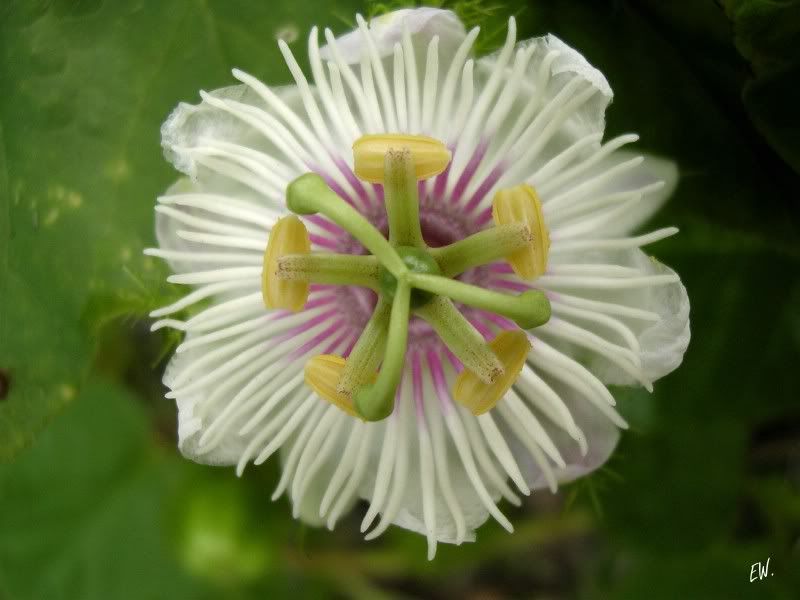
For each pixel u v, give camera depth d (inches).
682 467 4.8
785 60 4.0
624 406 4.4
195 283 3.2
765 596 5.1
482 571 6.3
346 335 3.4
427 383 3.4
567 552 6.3
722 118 4.4
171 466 5.7
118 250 3.9
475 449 3.3
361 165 3.1
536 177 3.2
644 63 4.2
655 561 5.1
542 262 3.1
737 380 4.5
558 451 3.4
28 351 3.9
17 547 5.6
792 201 4.5
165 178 3.9
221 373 3.2
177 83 3.9
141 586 5.6
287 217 3.2
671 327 3.2
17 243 3.9
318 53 3.2
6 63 3.9
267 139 3.3
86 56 3.9
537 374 3.3
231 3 3.9
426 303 3.1
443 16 3.2
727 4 3.8
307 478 3.3
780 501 5.2
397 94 3.2
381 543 5.8
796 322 4.5
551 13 4.1
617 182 3.4
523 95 3.3
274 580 5.7
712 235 4.4
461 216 3.4
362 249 3.5
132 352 5.7
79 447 5.7
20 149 3.9
